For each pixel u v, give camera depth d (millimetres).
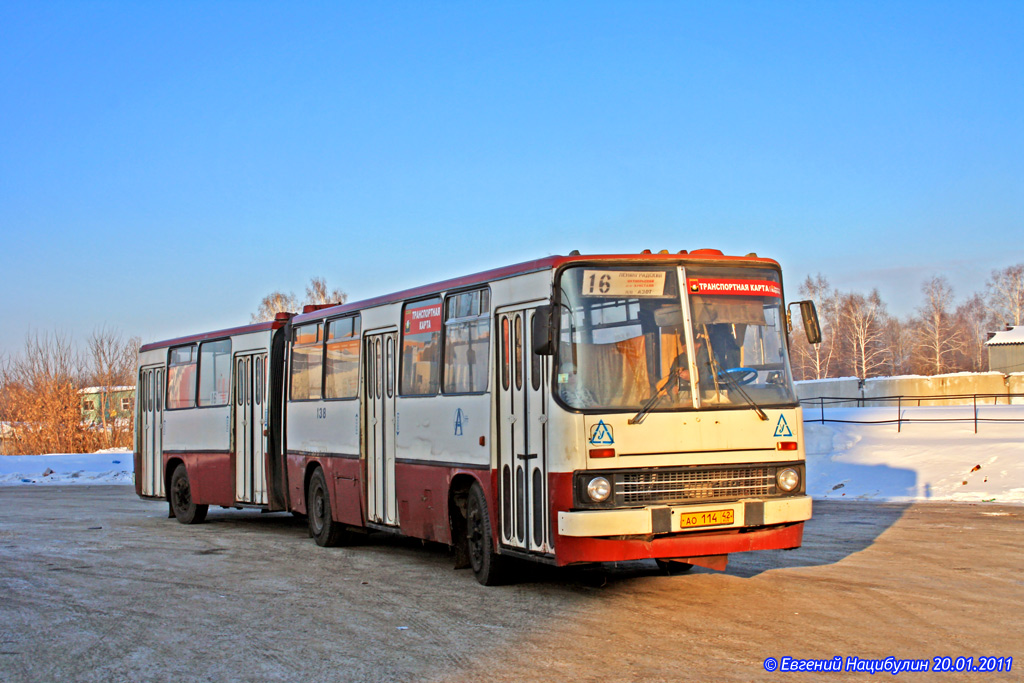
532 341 8672
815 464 22719
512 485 9477
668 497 8516
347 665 6953
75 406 42969
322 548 13750
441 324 11070
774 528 8688
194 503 17594
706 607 8508
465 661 6938
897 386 55719
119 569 11883
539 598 9273
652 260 8977
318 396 14312
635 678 6293
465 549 10805
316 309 15414
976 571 10109
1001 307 87312
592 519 8211
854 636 7293
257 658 7250
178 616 8930
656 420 8562
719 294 9062
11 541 14836
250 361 16219
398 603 9273
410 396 11727
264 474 15602
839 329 84375
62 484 30203
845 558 11172
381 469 12438
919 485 19188
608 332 8766
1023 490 17609
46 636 8188
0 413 43188
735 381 8883
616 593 9344
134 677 6797
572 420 8508
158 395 19453
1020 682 6105
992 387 53062
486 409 9969
